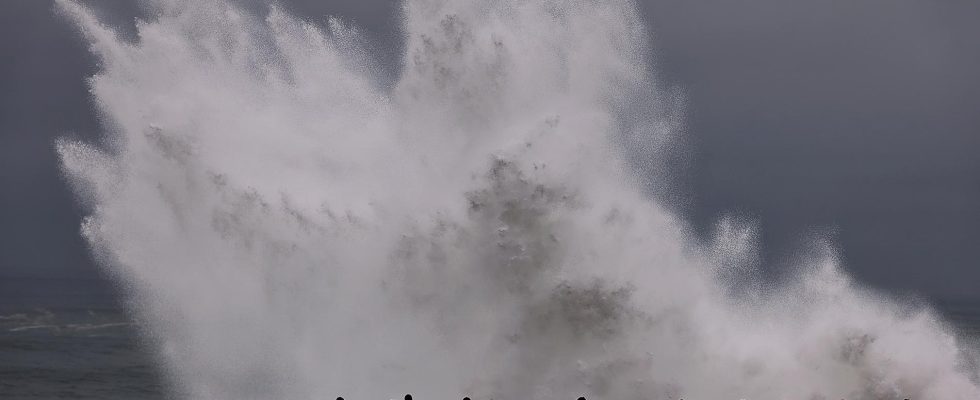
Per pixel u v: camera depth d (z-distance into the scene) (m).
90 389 50.41
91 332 90.12
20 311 124.94
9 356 66.50
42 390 49.94
